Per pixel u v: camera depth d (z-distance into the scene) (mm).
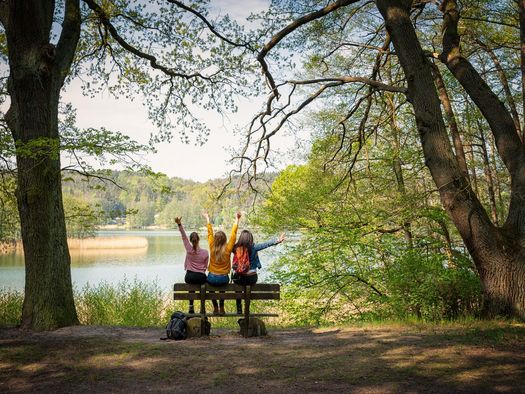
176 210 115250
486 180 17344
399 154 14125
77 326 9695
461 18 13344
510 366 5680
